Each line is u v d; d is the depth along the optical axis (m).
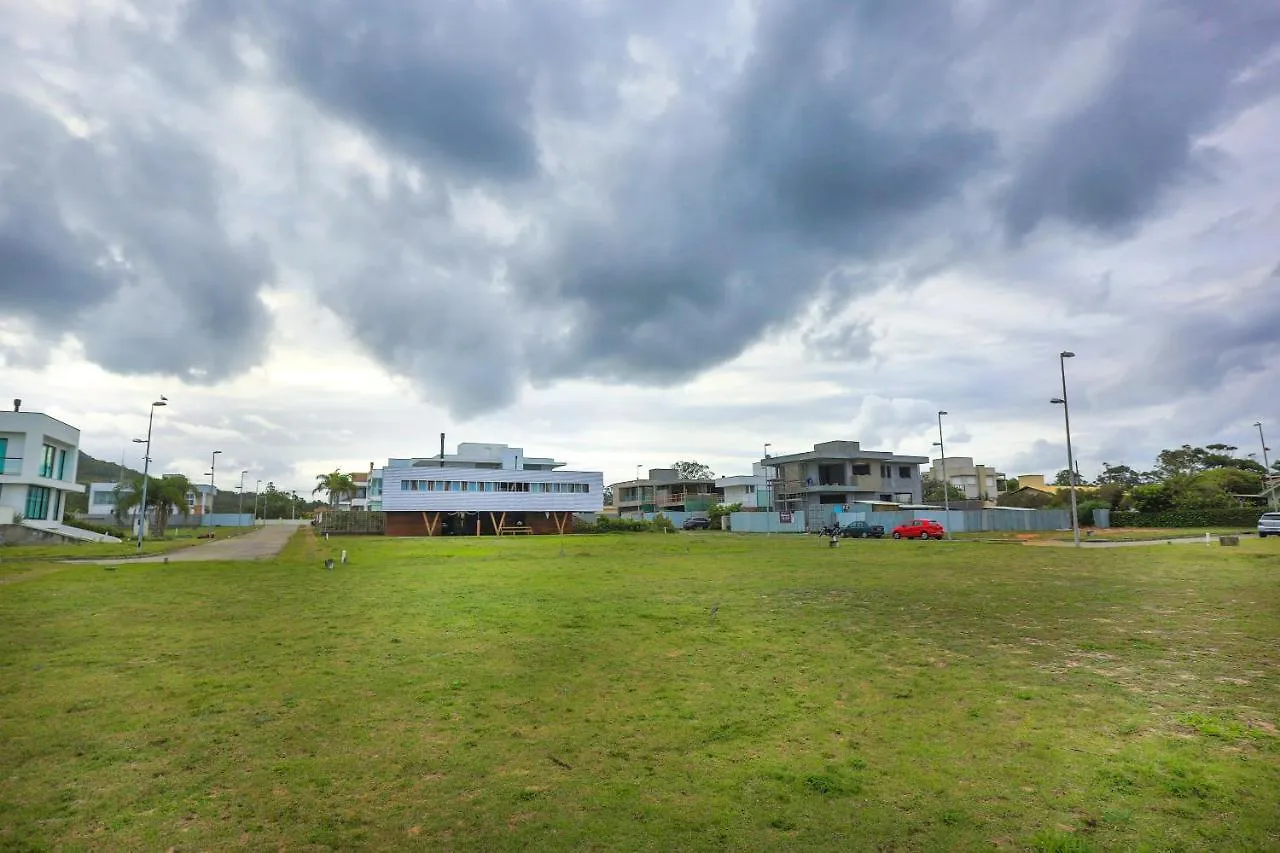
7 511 42.31
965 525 60.81
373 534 68.06
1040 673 10.26
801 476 77.81
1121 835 5.47
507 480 67.56
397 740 7.70
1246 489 70.44
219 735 7.84
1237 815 5.76
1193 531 54.53
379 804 6.12
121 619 15.20
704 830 5.62
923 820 5.77
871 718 8.34
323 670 10.70
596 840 5.47
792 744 7.53
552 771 6.84
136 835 5.55
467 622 14.71
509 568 27.61
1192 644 11.96
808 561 30.00
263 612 16.17
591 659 11.35
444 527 68.12
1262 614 14.66
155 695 9.38
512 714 8.58
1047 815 5.82
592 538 56.59
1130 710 8.49
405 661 11.26
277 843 5.44
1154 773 6.62
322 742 7.64
